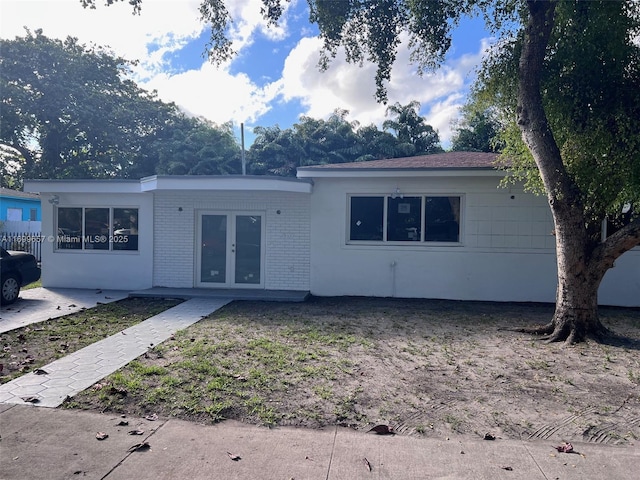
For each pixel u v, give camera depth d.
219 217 12.09
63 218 12.59
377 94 9.22
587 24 7.23
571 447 3.71
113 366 5.57
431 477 3.27
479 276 11.07
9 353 6.14
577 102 7.44
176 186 10.92
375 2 8.46
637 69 7.20
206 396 4.65
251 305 10.17
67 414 4.25
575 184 7.18
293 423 4.15
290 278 11.77
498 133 10.00
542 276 10.88
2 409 4.32
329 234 11.59
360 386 5.06
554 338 7.13
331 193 11.54
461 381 5.28
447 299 11.18
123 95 30.61
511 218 10.95
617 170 7.09
